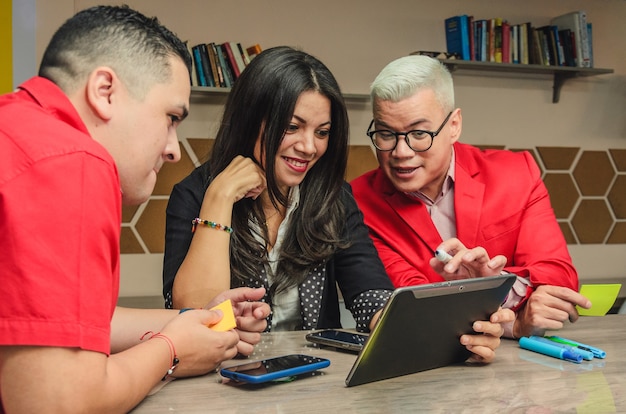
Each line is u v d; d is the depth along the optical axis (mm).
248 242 1694
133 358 949
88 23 958
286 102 1559
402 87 1810
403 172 1891
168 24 3621
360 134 3975
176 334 1069
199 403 994
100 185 852
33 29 3400
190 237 1663
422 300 1079
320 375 1166
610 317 1771
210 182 1691
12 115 855
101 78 939
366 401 1014
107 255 864
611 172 4488
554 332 1569
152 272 3674
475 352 1226
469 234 2006
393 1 3994
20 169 806
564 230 4387
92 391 821
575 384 1119
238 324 1304
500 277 1217
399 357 1132
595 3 4430
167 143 1035
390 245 2027
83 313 812
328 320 1785
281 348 1387
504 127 4250
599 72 4238
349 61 3932
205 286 1521
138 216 3650
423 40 4055
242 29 3740
